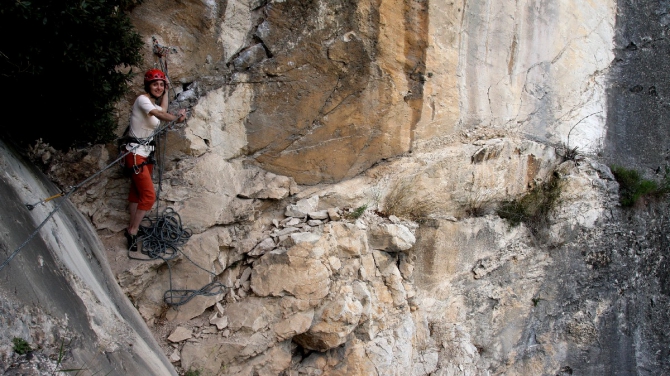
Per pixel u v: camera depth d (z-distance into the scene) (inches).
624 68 325.4
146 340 166.7
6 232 117.4
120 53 160.9
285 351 202.2
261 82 213.5
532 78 284.7
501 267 276.1
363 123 231.3
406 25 228.8
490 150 261.4
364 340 220.1
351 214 226.5
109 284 169.2
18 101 155.6
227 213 205.5
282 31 212.4
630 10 329.4
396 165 241.6
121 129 191.5
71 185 186.5
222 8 203.0
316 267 203.0
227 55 207.9
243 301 202.2
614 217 307.4
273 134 219.0
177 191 200.7
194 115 203.2
